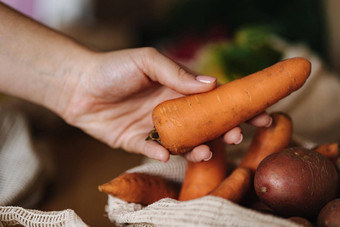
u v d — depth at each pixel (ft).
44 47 1.54
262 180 1.15
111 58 1.47
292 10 3.14
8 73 1.55
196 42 3.20
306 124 2.21
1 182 2.07
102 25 4.29
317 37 3.11
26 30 1.53
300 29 3.09
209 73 2.62
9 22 1.51
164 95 1.57
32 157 2.20
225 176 1.44
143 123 1.62
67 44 1.56
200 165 1.40
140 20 4.45
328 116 2.20
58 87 1.58
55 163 2.60
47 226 1.20
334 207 1.04
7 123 2.37
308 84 2.20
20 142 2.32
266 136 1.38
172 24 3.83
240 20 3.36
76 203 2.14
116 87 1.50
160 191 1.41
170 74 1.30
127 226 1.23
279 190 1.12
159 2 4.65
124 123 1.63
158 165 1.47
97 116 1.63
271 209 1.19
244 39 2.74
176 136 1.22
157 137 1.29
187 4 3.74
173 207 1.11
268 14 3.27
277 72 1.25
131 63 1.42
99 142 3.07
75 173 2.53
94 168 2.60
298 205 1.12
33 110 2.98
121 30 4.12
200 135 1.24
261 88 1.24
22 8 4.30
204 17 3.59
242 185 1.23
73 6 4.44
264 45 2.62
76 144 3.02
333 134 2.23
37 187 2.11
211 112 1.23
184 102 1.24
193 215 1.05
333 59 3.14
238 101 1.24
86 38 3.85
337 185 1.18
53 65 1.55
